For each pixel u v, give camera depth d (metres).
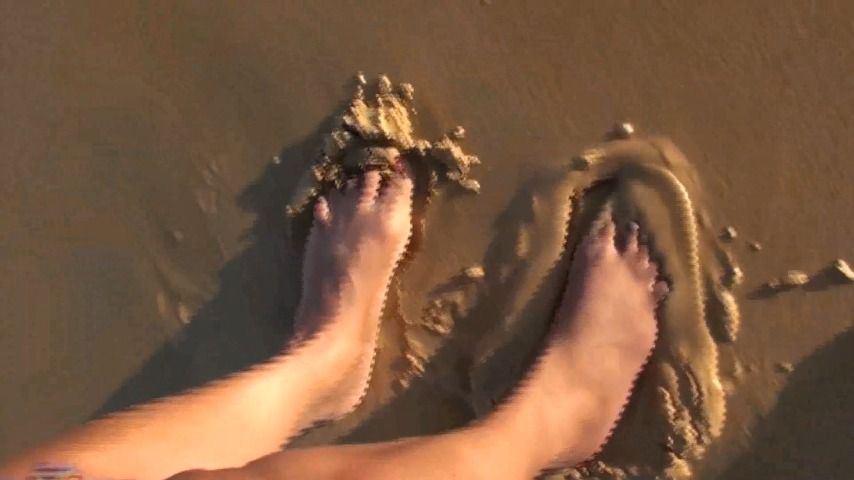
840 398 1.35
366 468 1.15
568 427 1.35
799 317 1.35
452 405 1.41
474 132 1.37
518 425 1.30
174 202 1.42
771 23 1.32
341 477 1.13
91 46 1.42
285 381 1.33
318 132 1.39
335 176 1.39
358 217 1.37
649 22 1.34
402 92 1.38
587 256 1.37
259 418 1.30
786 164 1.33
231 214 1.42
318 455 1.17
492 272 1.39
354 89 1.38
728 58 1.33
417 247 1.40
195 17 1.40
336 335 1.36
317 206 1.40
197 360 1.44
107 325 1.44
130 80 1.41
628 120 1.35
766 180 1.33
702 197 1.35
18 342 1.45
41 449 1.21
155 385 1.44
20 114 1.43
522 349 1.39
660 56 1.34
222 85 1.40
